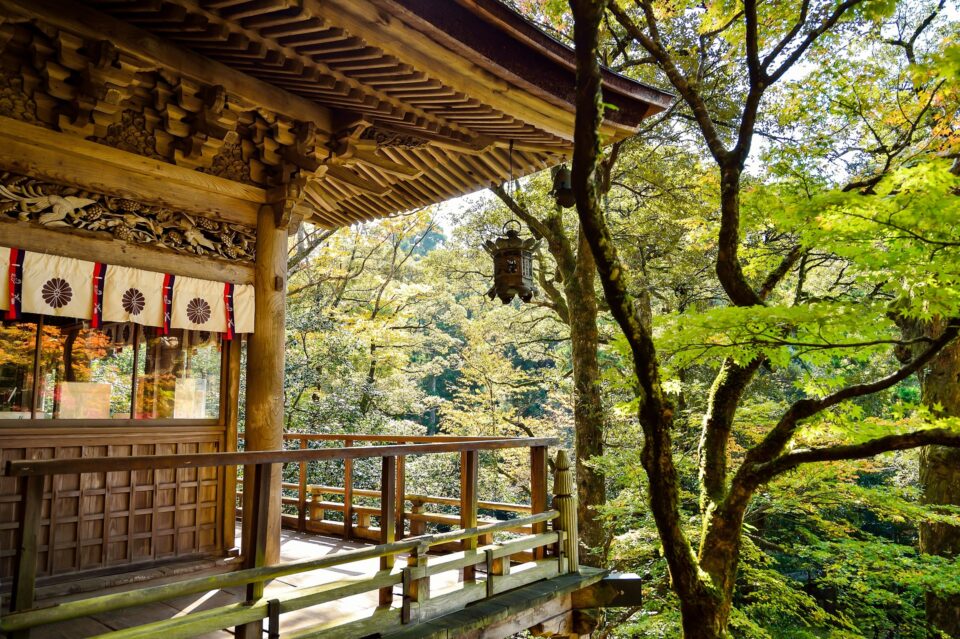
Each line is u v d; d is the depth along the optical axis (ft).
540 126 16.53
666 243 45.19
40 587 12.51
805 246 16.84
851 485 25.67
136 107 13.73
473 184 21.67
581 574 16.48
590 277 39.68
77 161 13.09
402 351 66.44
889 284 14.94
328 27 12.17
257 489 9.82
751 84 16.94
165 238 14.43
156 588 8.26
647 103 17.84
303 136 15.29
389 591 11.98
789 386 55.57
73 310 12.84
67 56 11.79
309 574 16.20
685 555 14.58
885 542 26.45
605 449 42.52
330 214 25.95
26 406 12.98
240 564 15.46
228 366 16.07
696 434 40.01
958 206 12.65
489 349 62.13
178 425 15.21
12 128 12.10
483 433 58.85
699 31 23.97
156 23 12.30
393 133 16.94
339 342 49.85
